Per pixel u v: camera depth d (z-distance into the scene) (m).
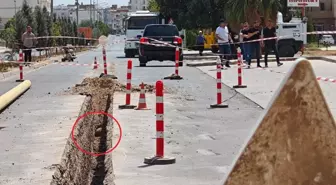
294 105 3.98
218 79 17.77
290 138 3.98
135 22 52.88
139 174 9.73
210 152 11.38
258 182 3.98
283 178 3.97
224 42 31.81
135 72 31.70
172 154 11.19
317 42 64.38
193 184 9.03
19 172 9.92
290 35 39.62
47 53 54.53
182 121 15.19
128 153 11.37
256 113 16.39
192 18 58.09
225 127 14.23
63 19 78.31
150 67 36.22
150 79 27.23
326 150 3.96
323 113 3.98
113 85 22.89
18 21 47.97
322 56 39.84
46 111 17.34
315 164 3.96
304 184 3.96
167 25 37.25
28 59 38.72
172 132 13.54
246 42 31.66
